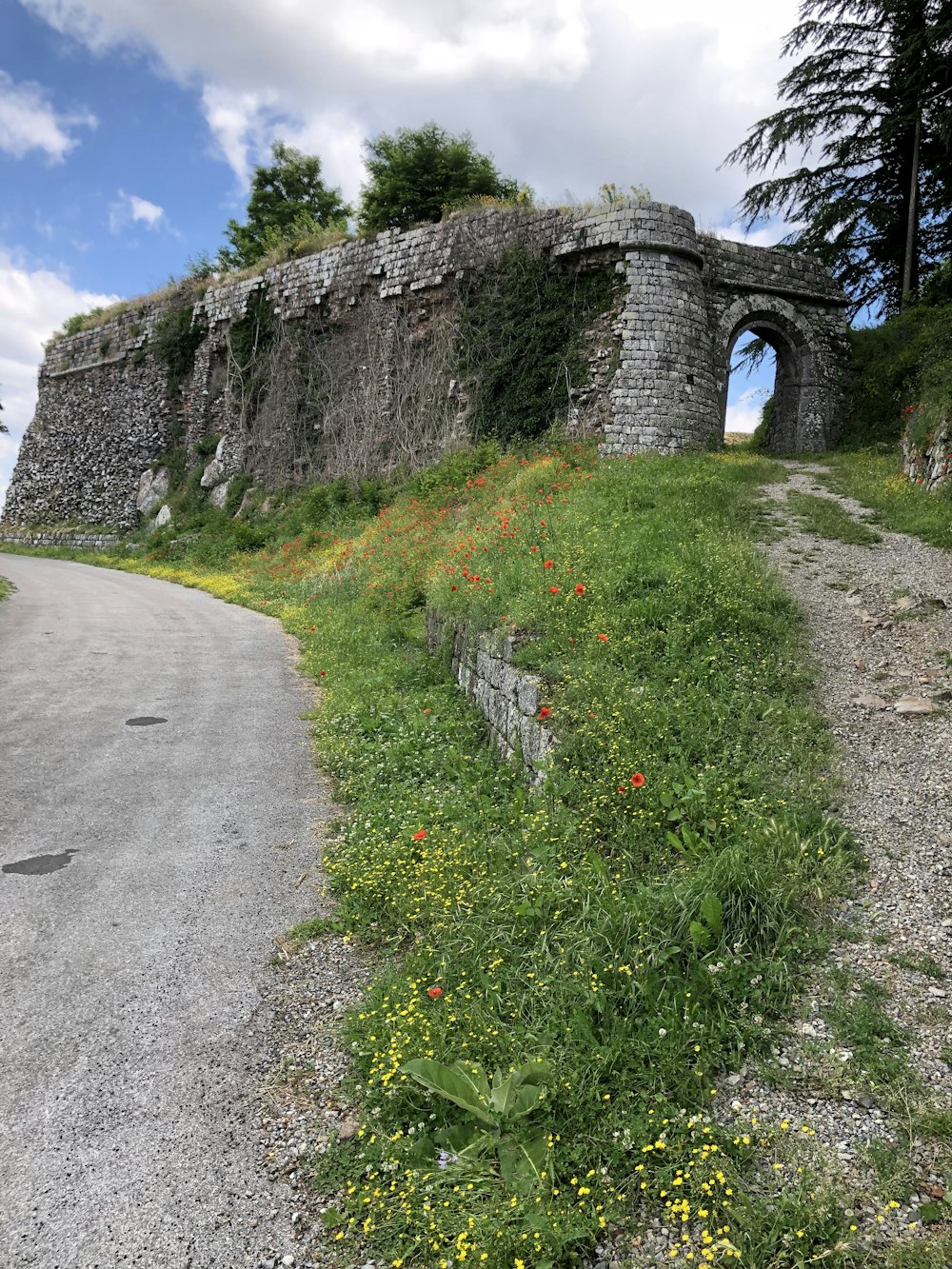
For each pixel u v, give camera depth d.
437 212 26.44
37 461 33.19
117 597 17.19
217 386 26.70
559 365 17.44
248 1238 2.58
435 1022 3.26
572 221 17.42
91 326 31.72
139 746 7.40
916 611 7.05
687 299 16.77
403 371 20.64
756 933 3.43
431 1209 2.57
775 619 6.61
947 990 3.13
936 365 15.59
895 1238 2.26
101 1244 2.54
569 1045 3.04
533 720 5.63
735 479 12.77
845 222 21.42
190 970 4.00
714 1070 2.91
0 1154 2.87
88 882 4.85
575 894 3.82
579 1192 2.49
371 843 5.19
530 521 10.10
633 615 6.45
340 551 17.00
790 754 4.76
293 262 23.84
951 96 19.47
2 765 6.75
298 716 8.59
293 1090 3.22
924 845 4.01
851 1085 2.77
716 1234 2.35
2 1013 3.62
